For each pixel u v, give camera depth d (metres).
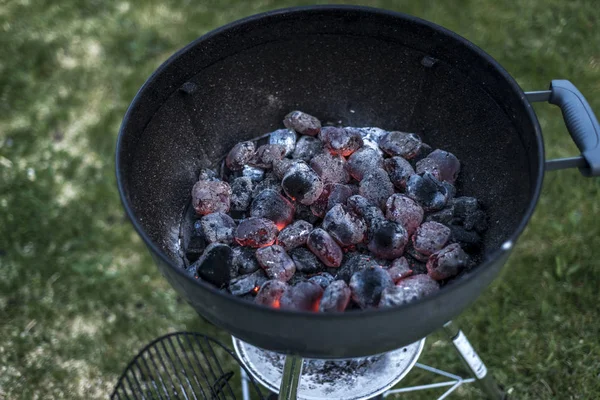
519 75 1.97
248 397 1.46
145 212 1.23
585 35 2.03
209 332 1.64
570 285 1.62
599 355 1.52
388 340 1.07
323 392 1.27
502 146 1.26
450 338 1.34
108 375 1.58
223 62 1.33
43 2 2.30
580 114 1.19
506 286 1.63
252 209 1.30
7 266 1.72
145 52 2.11
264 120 1.45
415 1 2.14
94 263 1.72
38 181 1.85
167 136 1.31
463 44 1.24
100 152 1.91
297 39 1.35
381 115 1.44
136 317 1.66
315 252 1.25
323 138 1.38
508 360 1.54
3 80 2.04
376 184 1.30
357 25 1.33
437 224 1.25
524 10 2.09
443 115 1.37
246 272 1.26
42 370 1.59
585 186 1.75
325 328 1.02
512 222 1.18
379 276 1.17
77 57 2.11
